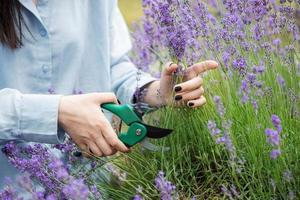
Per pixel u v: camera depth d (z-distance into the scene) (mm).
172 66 2305
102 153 2025
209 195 2193
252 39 2633
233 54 2457
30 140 2074
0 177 2365
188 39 2510
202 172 2316
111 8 2684
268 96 2305
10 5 2258
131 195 2199
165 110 2471
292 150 2072
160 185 1873
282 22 2559
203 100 2314
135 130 1989
